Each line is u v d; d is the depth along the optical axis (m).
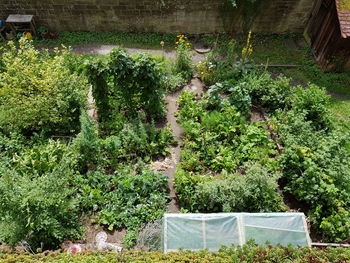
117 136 8.18
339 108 9.51
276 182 7.02
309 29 11.68
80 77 8.93
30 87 7.85
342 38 9.59
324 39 10.55
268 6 11.27
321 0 10.75
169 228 5.82
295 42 11.96
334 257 4.58
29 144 8.00
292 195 7.41
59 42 11.65
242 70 9.88
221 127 8.45
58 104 7.85
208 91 9.38
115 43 11.70
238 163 7.85
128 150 8.07
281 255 4.62
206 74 9.96
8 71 7.82
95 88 8.31
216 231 5.79
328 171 6.75
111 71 7.98
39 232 5.93
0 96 7.84
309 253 4.70
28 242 5.83
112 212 6.81
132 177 7.27
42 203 5.68
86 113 8.19
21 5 11.21
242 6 11.20
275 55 11.39
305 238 5.76
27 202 5.44
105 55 11.10
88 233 6.66
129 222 6.71
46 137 8.28
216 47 11.62
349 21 9.39
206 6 11.20
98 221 6.79
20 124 7.99
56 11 11.40
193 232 5.77
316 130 8.45
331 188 6.46
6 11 11.48
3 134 8.18
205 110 9.09
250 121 9.16
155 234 6.29
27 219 5.57
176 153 8.30
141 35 12.03
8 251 5.13
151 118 9.00
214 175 7.77
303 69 10.87
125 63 7.87
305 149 7.12
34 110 7.73
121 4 11.12
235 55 10.63
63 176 6.21
